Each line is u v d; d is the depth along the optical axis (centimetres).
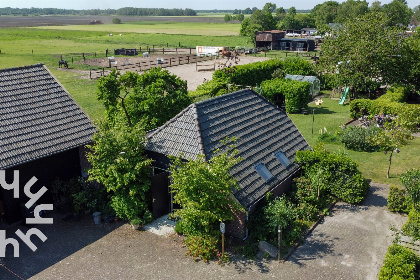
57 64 5906
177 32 13800
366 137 2542
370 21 3659
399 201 1734
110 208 1697
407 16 12525
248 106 1981
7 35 11006
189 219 1401
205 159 1523
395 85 3744
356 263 1392
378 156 2436
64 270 1359
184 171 1394
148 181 1608
